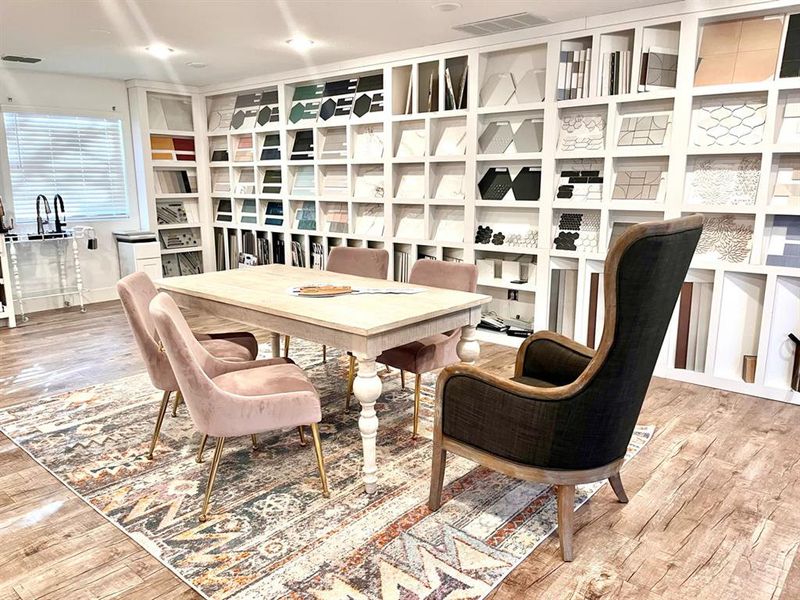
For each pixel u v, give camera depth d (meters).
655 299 1.81
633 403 2.00
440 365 2.99
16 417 3.25
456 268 3.30
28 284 5.91
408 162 5.12
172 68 5.66
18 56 5.02
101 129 6.26
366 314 2.48
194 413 2.18
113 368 4.12
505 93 4.57
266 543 2.11
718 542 2.13
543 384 2.43
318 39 4.51
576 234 4.29
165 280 3.43
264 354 4.41
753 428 3.12
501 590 1.87
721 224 3.72
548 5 3.66
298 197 6.10
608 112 3.96
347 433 3.05
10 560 2.03
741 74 3.48
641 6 3.69
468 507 2.35
